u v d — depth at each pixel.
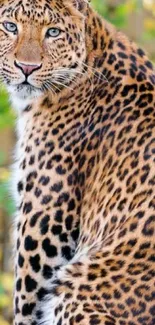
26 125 19.38
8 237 37.00
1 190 30.47
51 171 18.80
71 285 16.95
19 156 19.36
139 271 16.77
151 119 18.22
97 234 17.94
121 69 19.08
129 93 18.80
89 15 19.27
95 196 18.28
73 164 18.75
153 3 36.28
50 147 18.91
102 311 16.52
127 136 18.23
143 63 19.25
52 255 18.81
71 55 18.83
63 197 18.69
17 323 19.31
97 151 18.58
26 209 18.91
